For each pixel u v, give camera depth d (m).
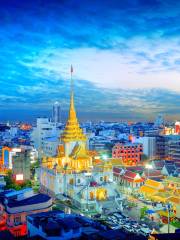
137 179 187.50
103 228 91.56
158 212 146.50
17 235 106.00
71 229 86.75
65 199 171.38
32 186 196.88
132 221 139.25
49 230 86.06
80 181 176.62
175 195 155.62
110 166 183.50
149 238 80.75
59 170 180.25
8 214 106.88
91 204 156.88
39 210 111.25
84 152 192.62
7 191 127.88
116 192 168.62
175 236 77.62
